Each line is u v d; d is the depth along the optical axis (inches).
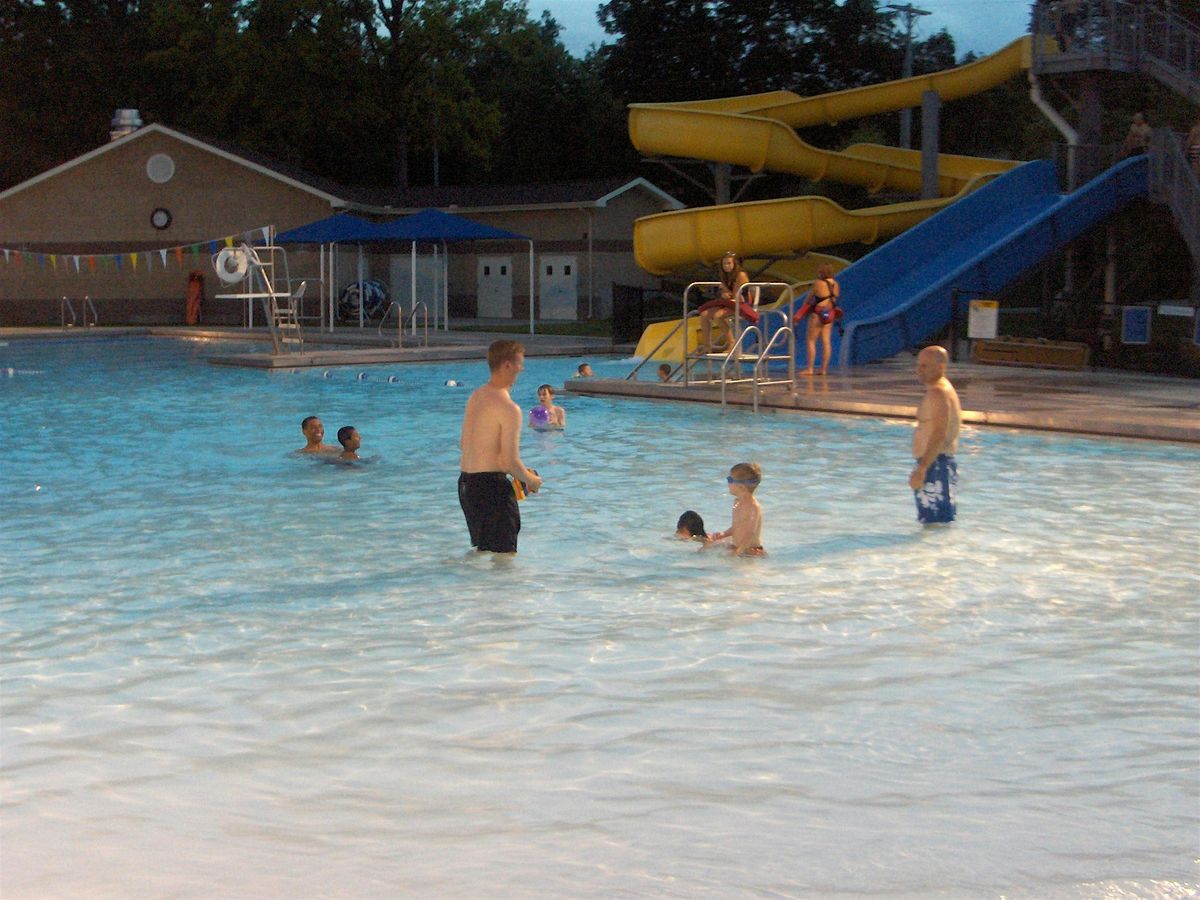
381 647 242.8
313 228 1252.5
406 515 380.2
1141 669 230.4
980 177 1146.0
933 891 140.5
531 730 195.8
